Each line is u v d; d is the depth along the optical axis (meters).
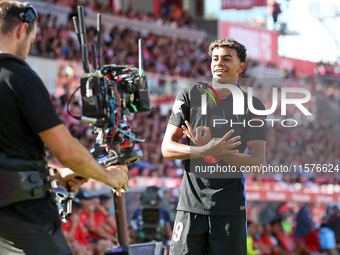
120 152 6.42
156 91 30.69
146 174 21.92
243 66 7.53
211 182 7.21
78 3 37.66
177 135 7.43
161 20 44.81
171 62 39.97
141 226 12.62
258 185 20.41
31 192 5.34
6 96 5.25
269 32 49.62
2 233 5.37
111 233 14.50
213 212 7.13
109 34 37.06
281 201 20.69
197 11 53.62
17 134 5.34
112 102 6.12
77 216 13.48
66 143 5.34
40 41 30.03
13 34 5.55
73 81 26.83
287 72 50.19
